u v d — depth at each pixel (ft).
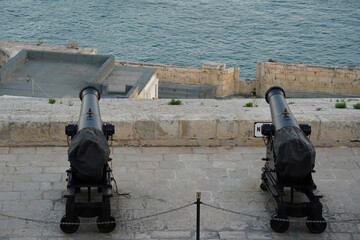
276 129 39.93
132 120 49.39
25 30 342.44
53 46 212.02
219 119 50.01
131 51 305.32
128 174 45.65
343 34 340.59
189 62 289.94
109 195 37.70
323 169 47.44
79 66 153.89
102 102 55.72
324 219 38.19
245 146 50.80
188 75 220.02
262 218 40.50
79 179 38.19
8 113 50.65
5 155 47.55
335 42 323.57
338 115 51.62
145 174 45.75
